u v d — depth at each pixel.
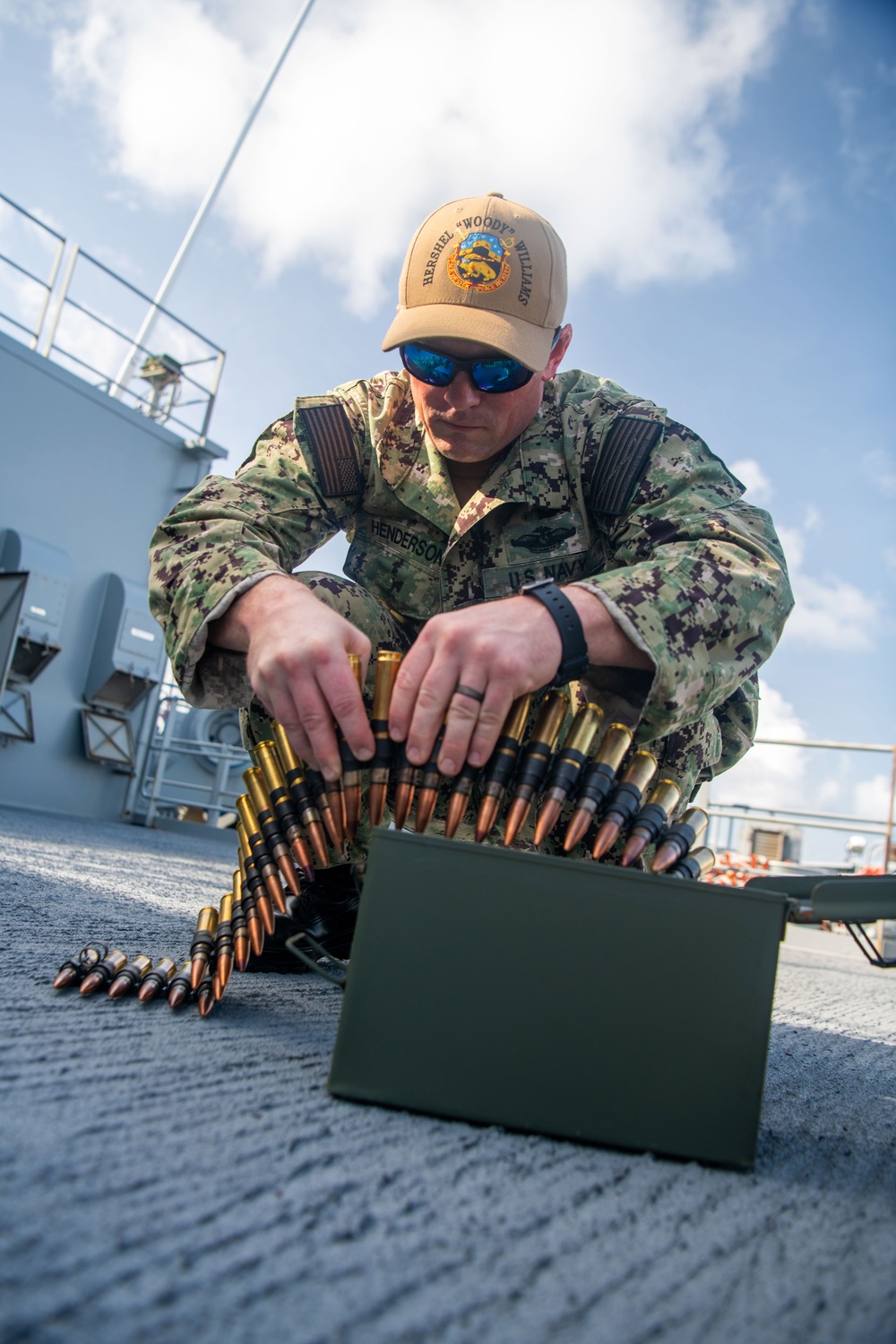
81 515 9.88
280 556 1.77
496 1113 1.04
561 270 1.84
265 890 1.53
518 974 1.06
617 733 1.34
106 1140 0.83
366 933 1.08
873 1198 0.99
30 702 9.38
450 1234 0.74
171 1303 0.58
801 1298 0.69
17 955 1.71
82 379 9.88
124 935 2.14
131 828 9.58
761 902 1.06
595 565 1.99
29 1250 0.62
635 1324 0.62
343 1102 1.06
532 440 1.94
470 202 1.82
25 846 4.79
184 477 10.85
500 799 1.36
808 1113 1.41
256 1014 1.50
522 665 1.25
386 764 1.36
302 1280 0.63
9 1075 0.98
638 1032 1.05
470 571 2.00
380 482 2.04
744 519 1.68
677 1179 0.96
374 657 2.00
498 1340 0.58
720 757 2.17
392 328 1.76
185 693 1.59
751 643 1.52
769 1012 1.05
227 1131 0.90
